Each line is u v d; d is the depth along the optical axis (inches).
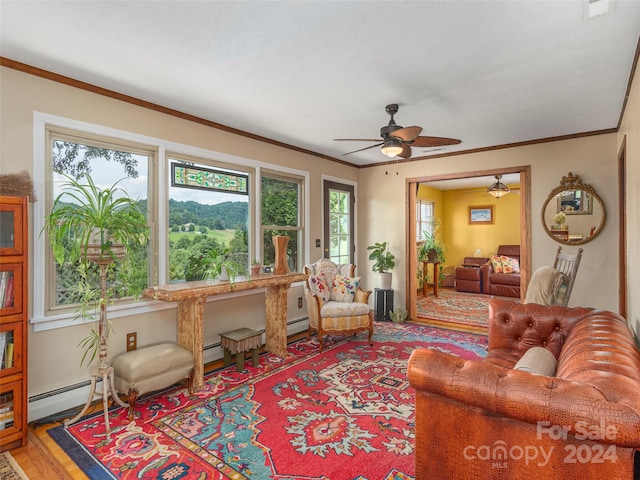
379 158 211.0
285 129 153.0
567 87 109.1
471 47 85.5
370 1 68.4
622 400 39.7
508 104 123.3
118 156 117.0
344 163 218.7
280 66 95.8
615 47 85.0
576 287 159.5
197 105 125.0
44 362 98.4
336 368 132.3
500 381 46.9
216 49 87.0
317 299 157.3
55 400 99.9
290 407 102.0
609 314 80.5
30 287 96.0
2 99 91.5
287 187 182.1
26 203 85.9
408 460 77.5
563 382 44.3
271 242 171.9
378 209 223.8
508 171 177.6
